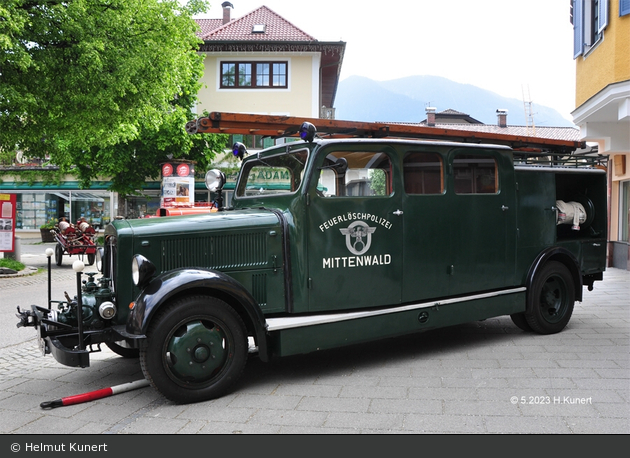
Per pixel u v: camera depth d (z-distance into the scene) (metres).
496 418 3.57
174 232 4.25
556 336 6.00
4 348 6.01
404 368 4.84
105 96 11.80
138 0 12.52
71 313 4.18
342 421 3.57
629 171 12.41
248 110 24.11
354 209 4.72
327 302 4.60
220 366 4.11
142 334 3.75
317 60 24.00
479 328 6.51
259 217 4.55
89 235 14.90
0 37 9.92
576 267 6.26
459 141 5.98
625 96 8.80
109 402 4.06
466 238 5.39
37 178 27.34
